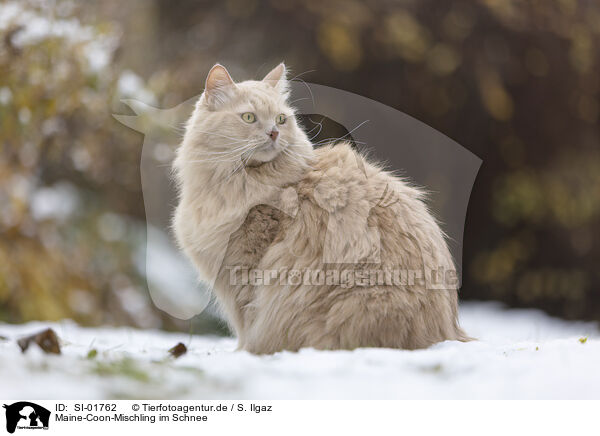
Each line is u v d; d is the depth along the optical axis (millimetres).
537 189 15062
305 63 13344
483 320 12234
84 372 3559
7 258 11023
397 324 4949
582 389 3307
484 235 15250
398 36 13328
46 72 10578
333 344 4980
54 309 10984
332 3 13523
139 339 6930
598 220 15570
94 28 11203
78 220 12484
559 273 15227
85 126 11773
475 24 14188
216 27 13688
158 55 13336
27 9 10664
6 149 11133
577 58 14828
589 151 15641
